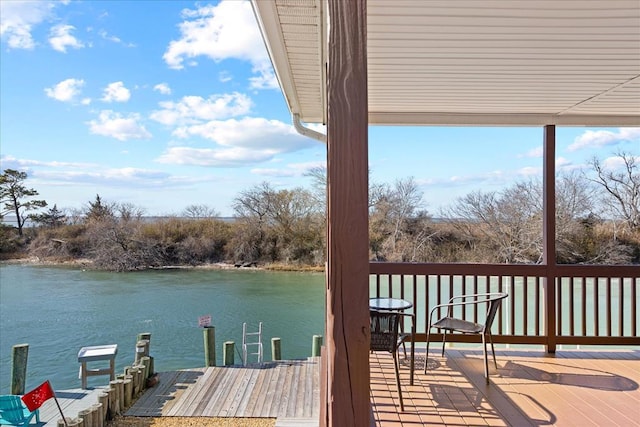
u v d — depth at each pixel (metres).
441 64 2.79
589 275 3.74
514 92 3.34
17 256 21.48
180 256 20.28
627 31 2.27
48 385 4.79
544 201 3.82
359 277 0.92
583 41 2.40
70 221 21.75
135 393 5.93
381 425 2.40
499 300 3.21
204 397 5.91
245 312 13.20
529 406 2.64
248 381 6.55
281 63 2.93
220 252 20.52
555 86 3.18
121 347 10.83
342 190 0.94
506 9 2.05
